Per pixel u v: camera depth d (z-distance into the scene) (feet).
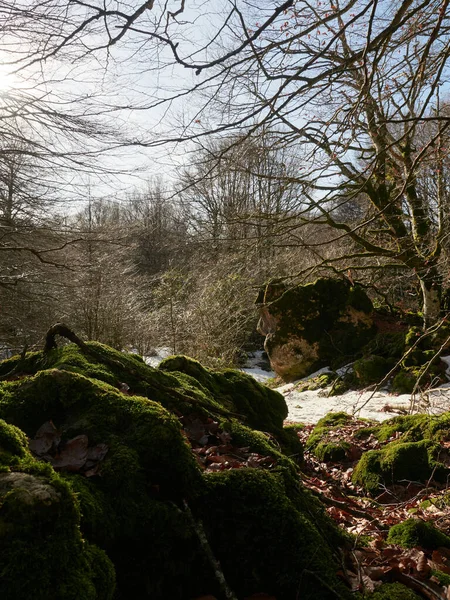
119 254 51.06
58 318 44.65
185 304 56.85
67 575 4.75
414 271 28.76
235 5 8.45
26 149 30.40
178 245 59.16
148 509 6.54
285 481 8.22
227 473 7.51
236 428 10.03
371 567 7.75
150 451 7.16
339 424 23.81
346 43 18.20
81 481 6.48
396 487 15.98
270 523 7.17
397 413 29.63
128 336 50.24
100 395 8.05
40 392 8.18
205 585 6.67
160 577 6.39
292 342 51.34
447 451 16.46
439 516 12.84
